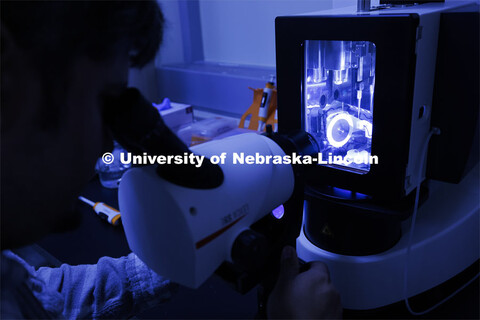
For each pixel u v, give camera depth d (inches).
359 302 25.7
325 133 28.6
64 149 13.7
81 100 13.6
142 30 15.8
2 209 13.4
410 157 24.1
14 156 12.8
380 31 21.4
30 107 12.4
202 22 61.7
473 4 28.2
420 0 28.8
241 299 26.5
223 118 53.9
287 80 26.7
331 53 26.7
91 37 13.0
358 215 24.7
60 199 14.6
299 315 18.8
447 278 27.1
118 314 25.2
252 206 19.1
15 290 17.0
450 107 25.1
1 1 11.4
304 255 27.8
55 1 12.0
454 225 26.3
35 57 12.1
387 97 22.4
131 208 18.3
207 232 16.7
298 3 48.3
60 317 21.2
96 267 26.3
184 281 17.4
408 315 25.4
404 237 26.2
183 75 60.1
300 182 22.3
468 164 27.2
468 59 23.5
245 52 57.5
